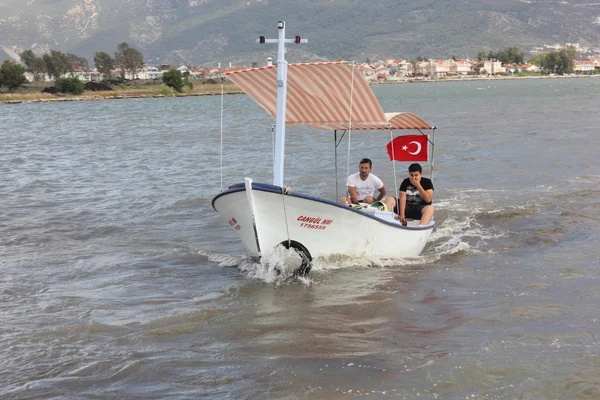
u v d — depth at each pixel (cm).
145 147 3081
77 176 2144
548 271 1020
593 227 1299
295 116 1138
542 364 685
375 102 1028
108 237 1312
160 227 1395
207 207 1590
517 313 835
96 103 10425
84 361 722
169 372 694
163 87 15075
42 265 1112
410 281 991
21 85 13825
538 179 1859
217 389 655
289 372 685
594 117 3997
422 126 1179
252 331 805
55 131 4381
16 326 827
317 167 2267
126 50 18075
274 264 1015
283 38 1001
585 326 786
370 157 2484
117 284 1005
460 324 809
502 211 1473
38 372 698
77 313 875
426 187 1203
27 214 1534
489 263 1081
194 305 901
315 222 998
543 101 6400
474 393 633
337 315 855
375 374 676
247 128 4150
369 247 1066
